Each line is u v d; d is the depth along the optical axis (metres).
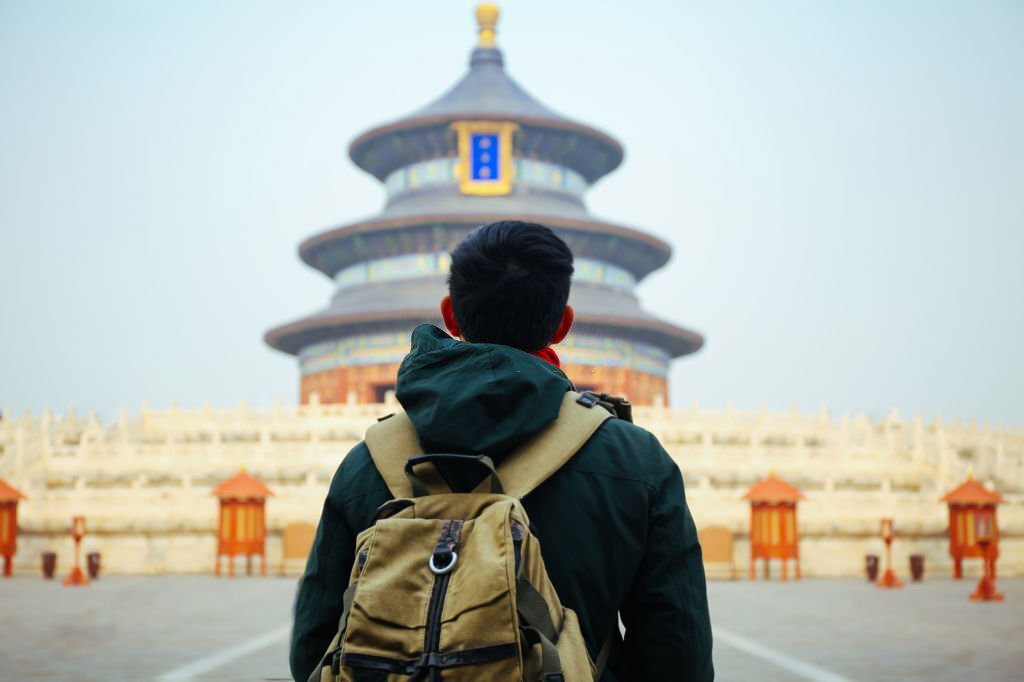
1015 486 53.78
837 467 52.88
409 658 4.02
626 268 81.69
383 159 83.50
